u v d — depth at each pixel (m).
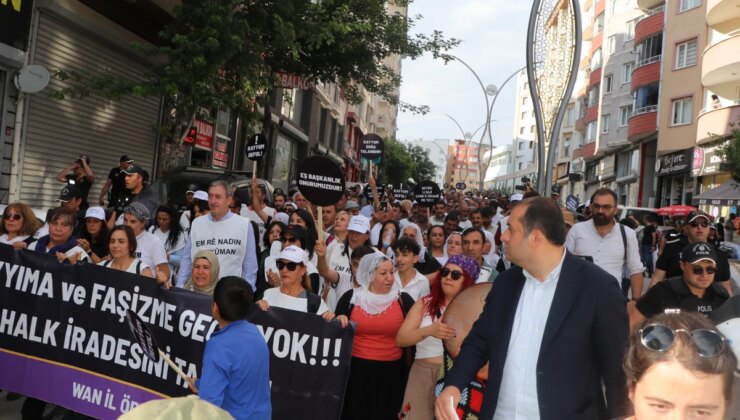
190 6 13.09
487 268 7.62
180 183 12.20
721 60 28.44
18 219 6.88
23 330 5.95
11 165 12.61
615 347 3.21
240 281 3.99
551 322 3.26
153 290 5.65
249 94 13.70
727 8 29.66
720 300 5.51
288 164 36.12
